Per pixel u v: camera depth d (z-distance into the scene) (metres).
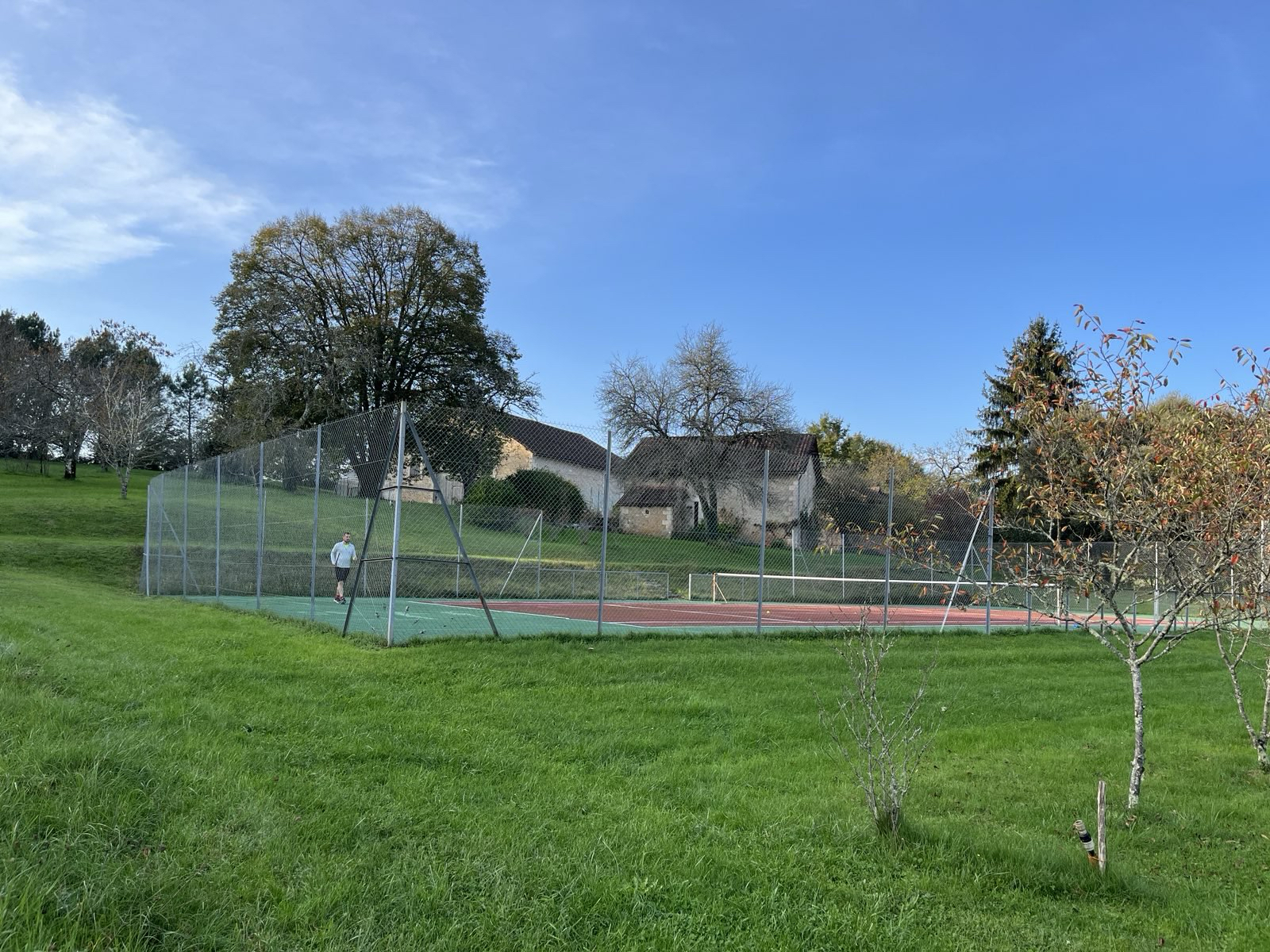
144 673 7.91
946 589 17.12
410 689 8.38
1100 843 4.84
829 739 7.70
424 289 44.16
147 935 3.41
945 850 5.11
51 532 32.81
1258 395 6.20
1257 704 11.00
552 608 16.83
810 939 3.93
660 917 4.01
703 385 41.84
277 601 14.51
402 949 3.52
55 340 76.88
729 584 22.80
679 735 7.56
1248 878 5.11
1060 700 10.41
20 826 3.98
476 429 12.33
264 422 39.66
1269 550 6.11
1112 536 6.82
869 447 61.97
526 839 4.75
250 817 4.62
